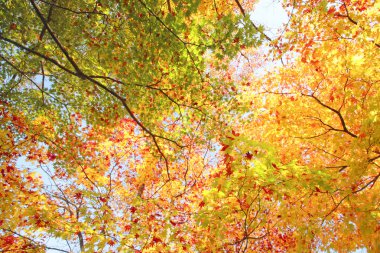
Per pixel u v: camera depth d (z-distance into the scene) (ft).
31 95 28.86
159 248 20.90
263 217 19.84
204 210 18.60
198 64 21.71
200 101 24.76
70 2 24.73
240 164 15.57
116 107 26.12
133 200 23.02
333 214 18.84
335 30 19.56
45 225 19.34
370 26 18.25
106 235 20.40
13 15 25.31
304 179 16.21
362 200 17.12
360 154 16.22
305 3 19.85
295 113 21.67
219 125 25.52
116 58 21.27
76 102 29.07
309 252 18.10
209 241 22.09
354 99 18.84
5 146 25.16
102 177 27.81
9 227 21.81
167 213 22.11
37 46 25.89
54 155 29.22
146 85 21.91
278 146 23.49
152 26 19.10
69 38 25.26
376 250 16.21
